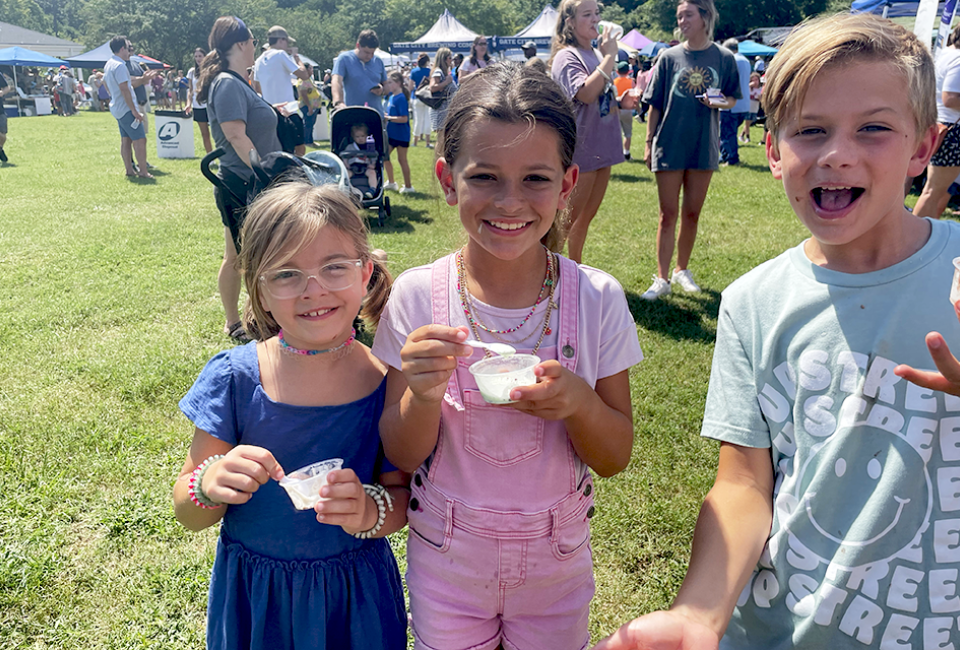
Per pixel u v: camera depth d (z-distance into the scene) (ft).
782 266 5.15
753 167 42.14
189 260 22.86
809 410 4.80
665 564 9.22
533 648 5.54
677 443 11.82
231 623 5.58
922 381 4.00
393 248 22.84
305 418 5.61
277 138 15.24
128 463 11.25
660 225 18.45
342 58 29.99
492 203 4.92
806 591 4.71
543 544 5.29
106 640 8.05
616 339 5.52
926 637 4.49
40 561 9.05
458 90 5.29
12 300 18.66
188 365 14.64
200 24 201.16
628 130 45.39
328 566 5.57
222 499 4.91
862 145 4.32
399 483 5.88
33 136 61.87
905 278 4.61
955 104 18.29
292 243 5.33
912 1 40.68
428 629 5.40
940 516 4.45
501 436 5.27
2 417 12.53
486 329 5.39
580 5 16.21
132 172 39.29
